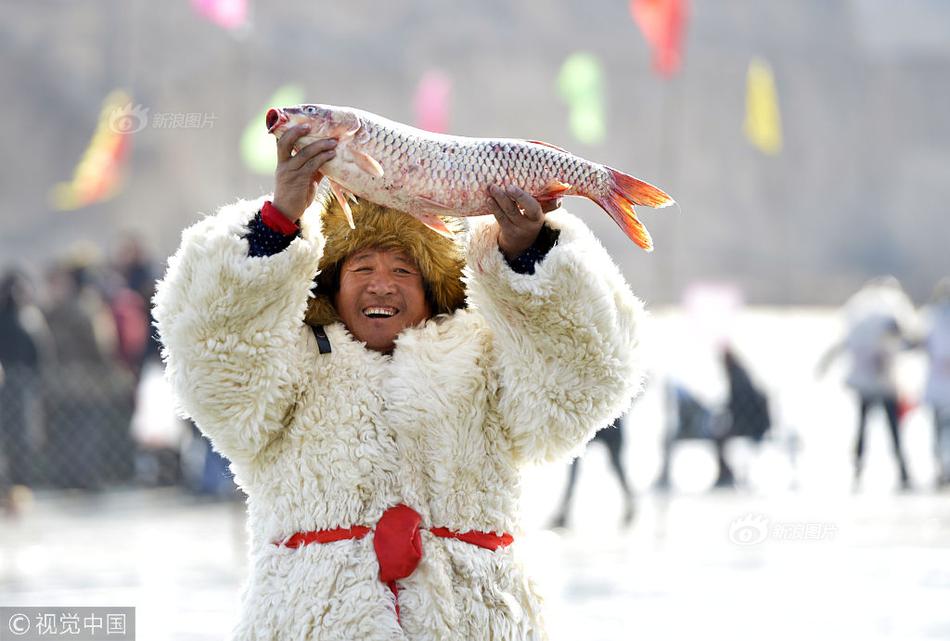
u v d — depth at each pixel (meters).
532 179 9.85
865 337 39.28
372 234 10.35
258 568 9.94
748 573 27.03
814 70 143.25
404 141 9.73
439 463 10.01
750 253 134.62
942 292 39.75
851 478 40.34
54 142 111.69
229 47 109.12
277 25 122.12
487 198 9.82
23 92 112.69
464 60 129.00
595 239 10.30
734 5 142.62
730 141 138.88
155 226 104.19
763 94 66.62
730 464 38.75
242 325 9.74
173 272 9.88
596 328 9.95
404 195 9.80
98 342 36.38
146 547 29.89
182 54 111.62
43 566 27.55
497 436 10.20
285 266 9.72
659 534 31.72
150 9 113.19
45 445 35.31
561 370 10.03
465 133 128.62
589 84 73.56
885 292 40.12
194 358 9.73
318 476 9.88
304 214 10.00
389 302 10.40
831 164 141.75
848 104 143.12
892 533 31.77
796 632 21.58
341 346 10.19
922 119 143.75
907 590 25.23
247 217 9.85
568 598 24.27
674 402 38.94
